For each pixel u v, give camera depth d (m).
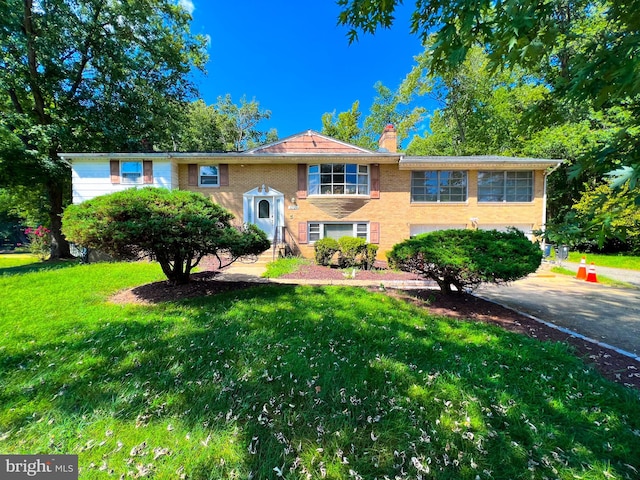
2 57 10.51
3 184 11.88
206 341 3.16
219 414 2.00
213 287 5.82
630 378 2.71
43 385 2.29
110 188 11.57
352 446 1.76
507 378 2.56
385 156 11.68
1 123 10.55
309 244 12.20
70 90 12.37
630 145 1.89
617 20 2.02
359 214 12.26
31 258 15.09
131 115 13.37
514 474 1.60
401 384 2.42
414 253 4.75
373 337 3.39
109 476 1.53
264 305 4.52
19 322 3.67
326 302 4.74
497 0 1.95
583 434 1.91
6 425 1.86
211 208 5.26
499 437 1.86
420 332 3.59
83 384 2.32
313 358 2.82
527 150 15.46
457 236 4.73
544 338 3.71
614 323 4.60
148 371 2.54
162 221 4.39
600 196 1.96
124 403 2.09
